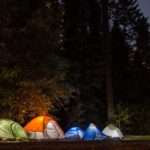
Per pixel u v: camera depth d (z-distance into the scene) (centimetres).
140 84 3838
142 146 1271
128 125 3472
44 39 2475
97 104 3781
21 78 2373
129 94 3825
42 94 2433
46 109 2453
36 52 2461
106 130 2295
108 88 3600
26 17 2489
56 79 2597
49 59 2519
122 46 3881
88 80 3684
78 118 3566
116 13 3828
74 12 3700
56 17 2589
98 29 3747
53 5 2712
